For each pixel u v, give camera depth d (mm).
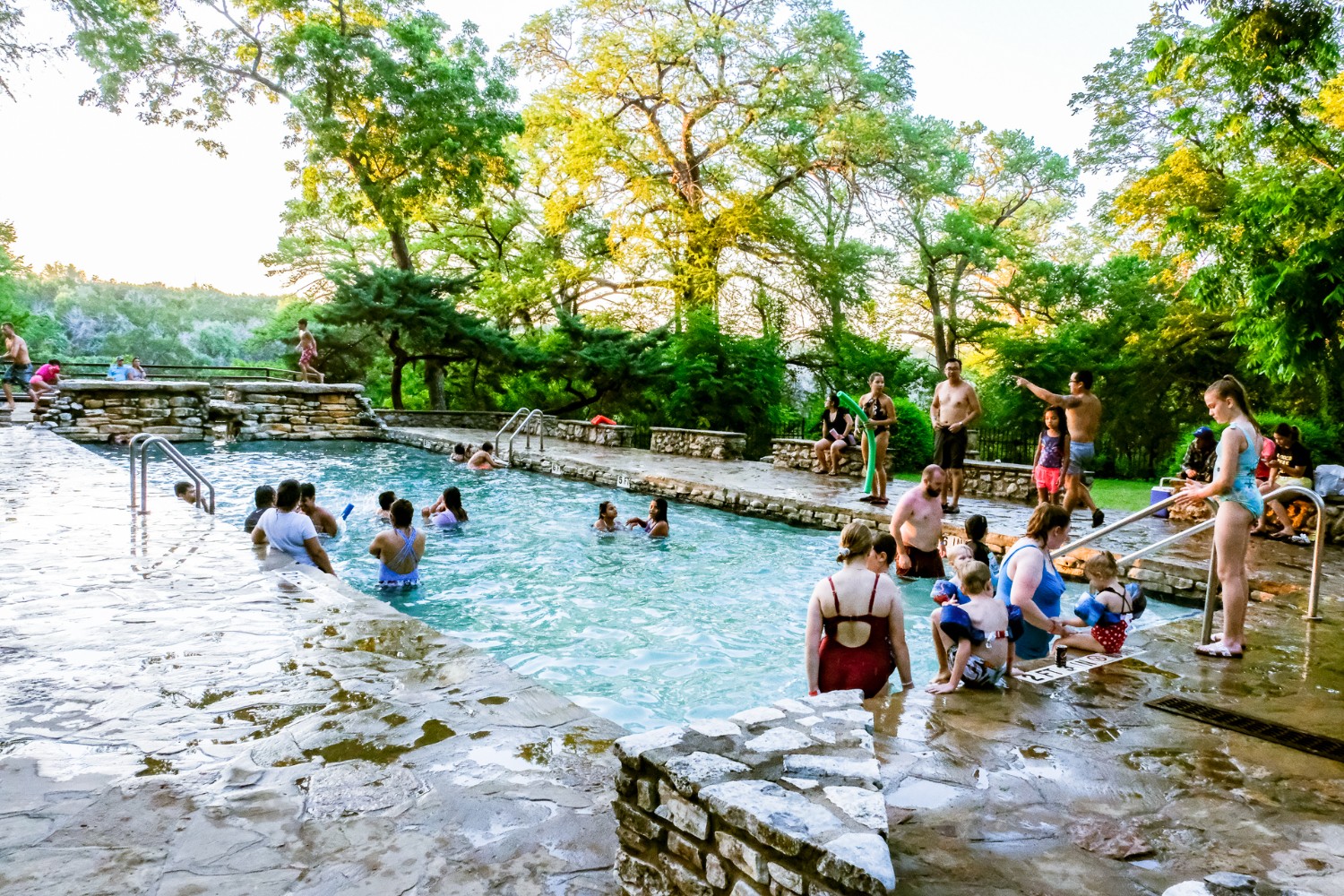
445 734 4070
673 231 32312
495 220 36688
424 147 29578
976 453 24031
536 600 8586
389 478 16875
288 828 3189
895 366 31656
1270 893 2332
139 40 28328
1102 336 28375
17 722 4109
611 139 30906
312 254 37281
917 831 3004
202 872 2881
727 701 6043
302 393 24438
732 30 29594
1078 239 40125
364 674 4859
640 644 7293
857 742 2871
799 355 33719
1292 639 5871
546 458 18359
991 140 37906
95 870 2875
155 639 5402
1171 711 4402
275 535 7836
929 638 7324
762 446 28984
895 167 31375
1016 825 3072
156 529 8867
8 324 20531
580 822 3295
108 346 61000
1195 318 23688
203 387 22844
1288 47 11727
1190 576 8219
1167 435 24656
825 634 4750
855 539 4676
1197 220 12492
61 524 8969
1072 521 11508
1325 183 11852
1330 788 3479
